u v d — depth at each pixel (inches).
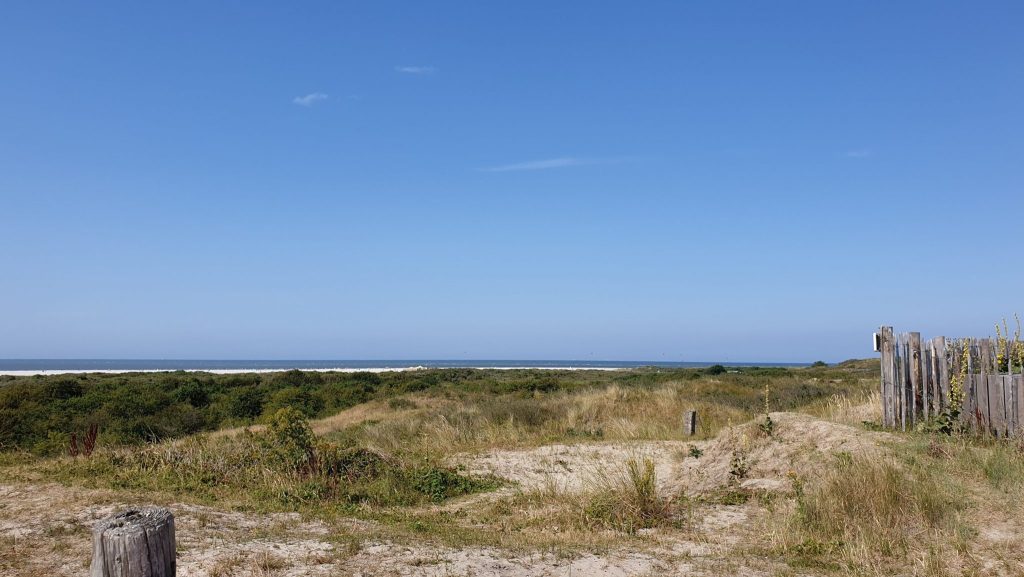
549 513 346.0
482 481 461.7
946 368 395.5
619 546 271.0
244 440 513.0
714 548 269.1
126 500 320.8
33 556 241.3
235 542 258.8
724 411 755.4
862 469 306.2
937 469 313.4
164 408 877.2
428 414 776.9
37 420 761.0
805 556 247.9
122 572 144.2
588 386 1125.7
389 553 244.7
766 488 359.6
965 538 247.3
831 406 550.6
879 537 256.4
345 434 693.9
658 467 481.7
